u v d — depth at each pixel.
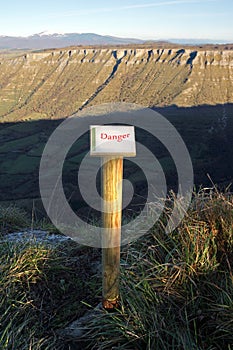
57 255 2.85
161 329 1.92
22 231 3.99
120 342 1.95
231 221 2.47
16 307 2.23
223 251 2.36
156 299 2.07
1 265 2.48
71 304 2.38
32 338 1.97
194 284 2.11
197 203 2.70
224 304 2.02
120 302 2.15
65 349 2.01
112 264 2.09
